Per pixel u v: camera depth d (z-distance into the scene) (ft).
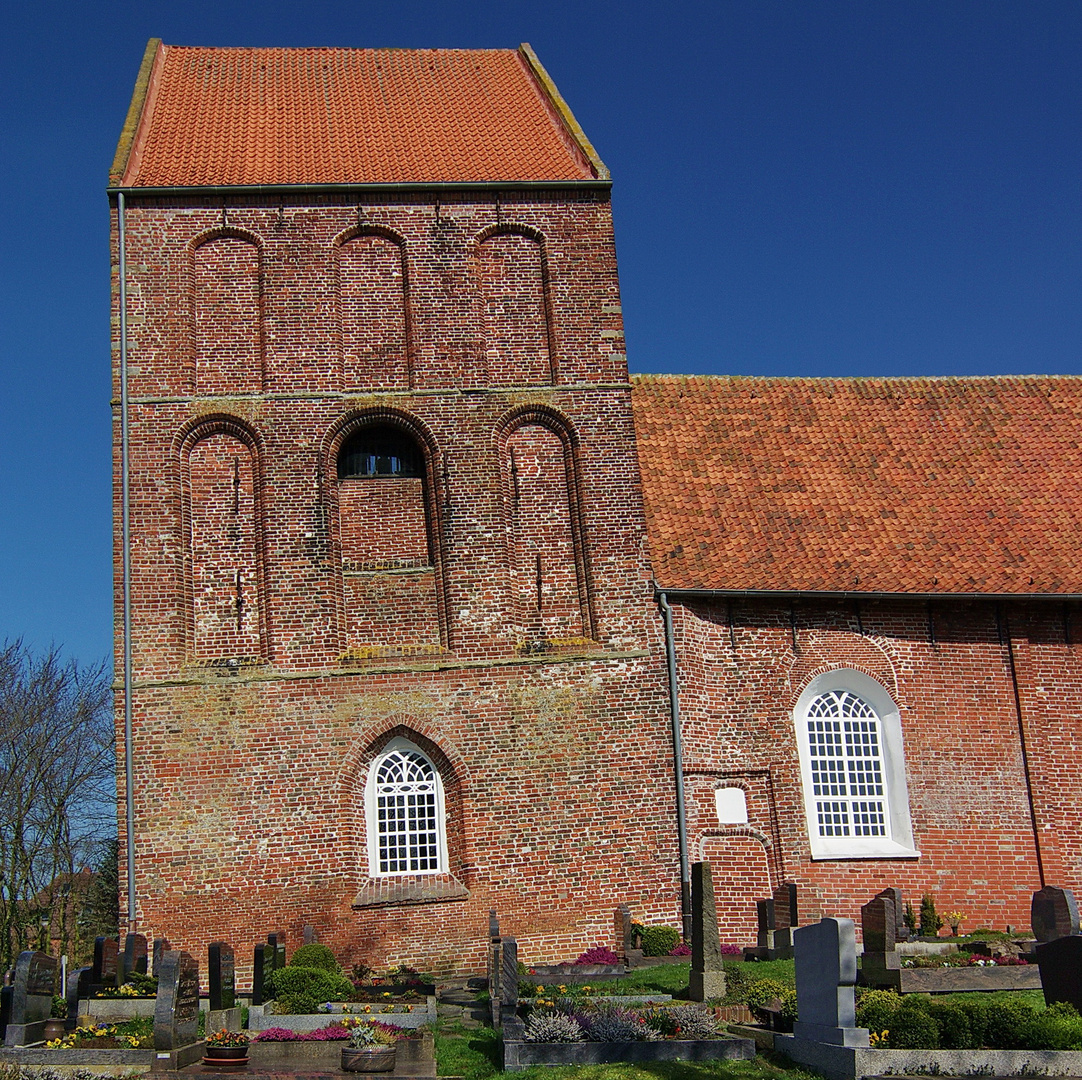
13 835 149.07
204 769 95.86
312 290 106.93
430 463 104.42
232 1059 65.10
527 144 118.62
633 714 99.66
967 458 120.57
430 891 94.99
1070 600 107.04
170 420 102.73
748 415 122.72
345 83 130.62
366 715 98.02
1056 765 105.50
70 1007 72.95
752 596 103.45
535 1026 65.36
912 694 104.78
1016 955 81.30
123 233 106.01
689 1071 61.00
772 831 100.12
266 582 100.17
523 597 102.42
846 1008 59.67
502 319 108.58
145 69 125.18
